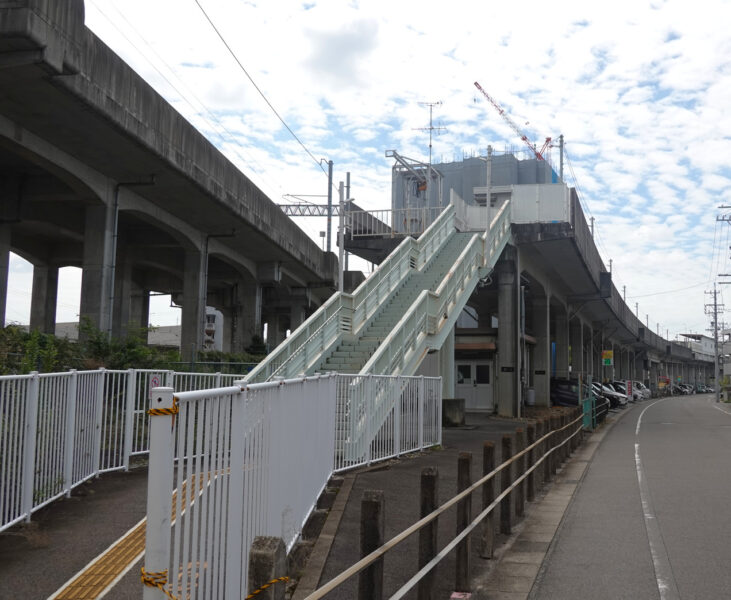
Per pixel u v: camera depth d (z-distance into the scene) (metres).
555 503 10.80
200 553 3.45
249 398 4.54
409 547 7.48
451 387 28.30
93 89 15.39
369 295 20.91
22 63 13.09
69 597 5.48
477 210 32.56
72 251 32.66
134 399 11.53
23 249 31.20
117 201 21.27
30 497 7.59
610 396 46.50
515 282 32.47
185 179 20.88
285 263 36.44
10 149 17.22
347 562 6.65
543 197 31.73
